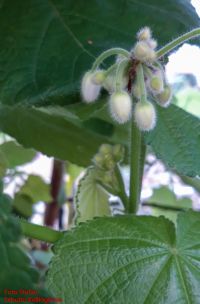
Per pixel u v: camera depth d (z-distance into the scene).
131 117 0.32
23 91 0.30
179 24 0.35
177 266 0.30
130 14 0.34
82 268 0.29
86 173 0.39
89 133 0.45
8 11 0.33
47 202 0.58
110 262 0.30
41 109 0.42
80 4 0.33
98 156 0.38
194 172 0.34
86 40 0.32
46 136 0.45
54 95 0.30
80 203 0.39
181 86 0.75
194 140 0.35
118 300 0.29
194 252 0.31
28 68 0.31
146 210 0.65
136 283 0.29
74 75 0.31
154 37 0.34
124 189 0.38
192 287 0.30
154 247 0.31
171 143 0.35
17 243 0.20
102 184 0.38
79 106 0.34
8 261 0.19
